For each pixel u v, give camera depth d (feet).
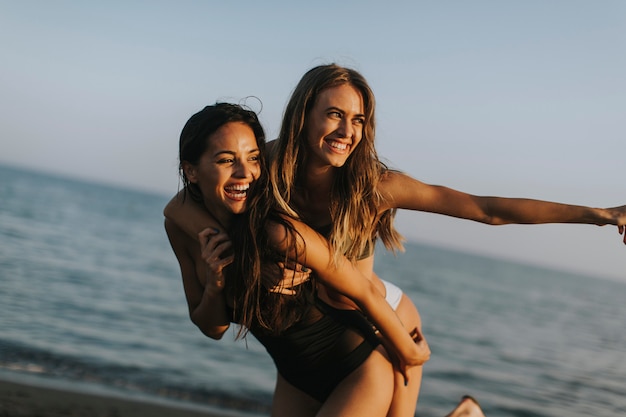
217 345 42.78
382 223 11.22
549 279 278.26
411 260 216.33
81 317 44.80
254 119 9.95
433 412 33.73
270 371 37.27
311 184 10.37
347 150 9.95
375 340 10.80
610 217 10.39
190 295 11.45
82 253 87.51
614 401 42.29
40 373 28.37
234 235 9.87
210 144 9.66
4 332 35.70
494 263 398.42
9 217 119.03
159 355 37.24
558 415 36.78
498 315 91.66
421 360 10.85
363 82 9.94
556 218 10.58
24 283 54.29
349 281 9.95
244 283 9.86
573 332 83.51
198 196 10.53
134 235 136.15
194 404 27.99
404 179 10.84
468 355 54.44
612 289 286.46
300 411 11.43
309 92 9.82
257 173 9.85
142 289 65.21
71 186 416.67
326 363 10.35
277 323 10.07
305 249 9.55
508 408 37.11
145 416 23.06
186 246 11.06
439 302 98.37
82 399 23.97
